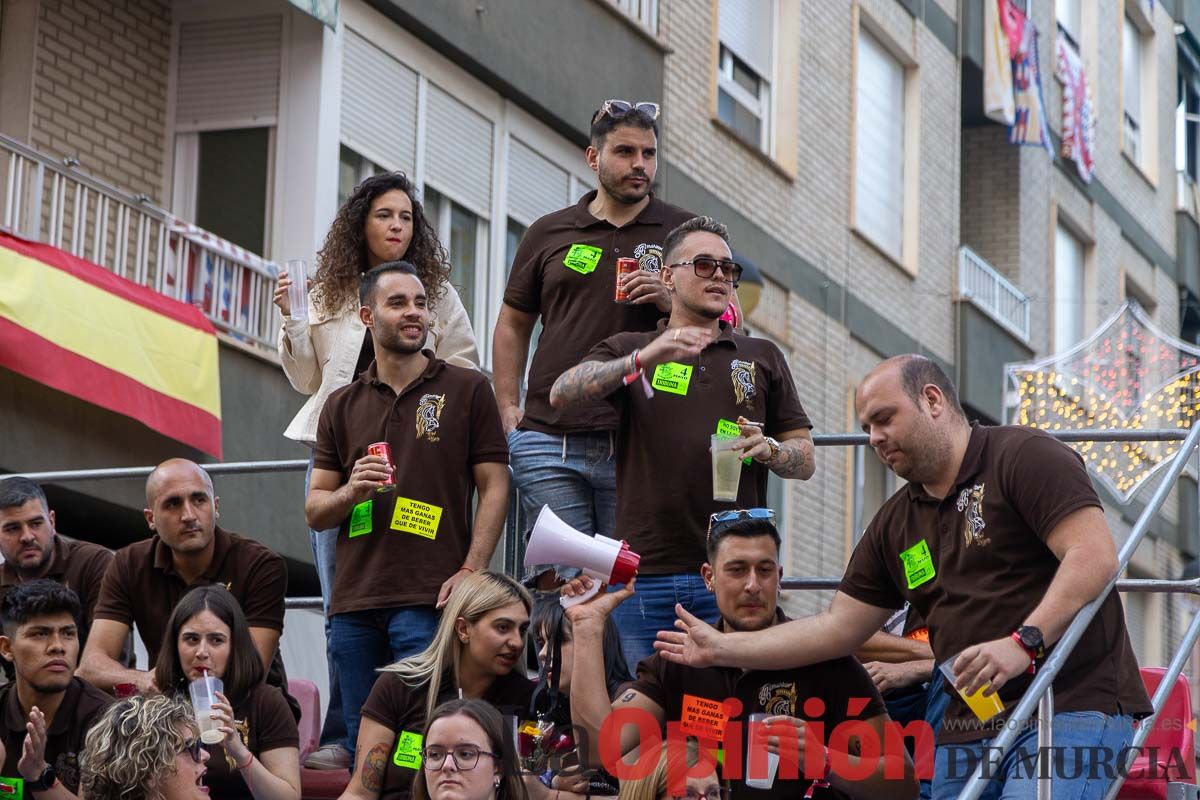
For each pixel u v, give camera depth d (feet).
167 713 34.24
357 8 70.95
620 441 37.63
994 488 30.14
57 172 63.21
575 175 83.56
